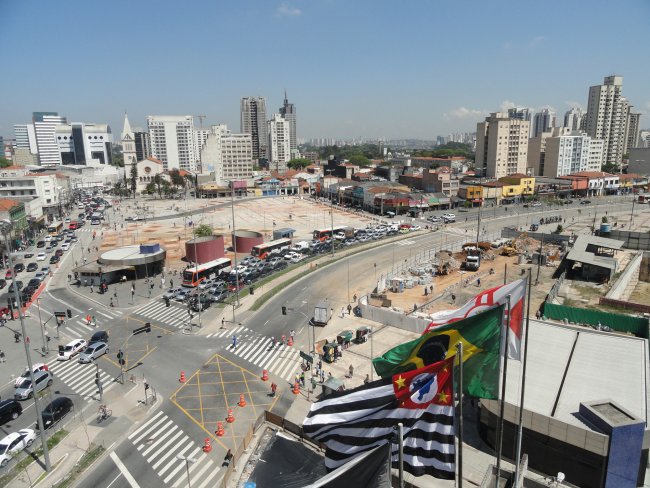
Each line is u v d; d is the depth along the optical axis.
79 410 49.97
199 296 78.38
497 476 24.34
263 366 59.72
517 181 199.00
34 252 125.38
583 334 50.75
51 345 67.06
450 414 19.97
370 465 18.69
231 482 37.34
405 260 109.31
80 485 38.59
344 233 139.50
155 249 103.06
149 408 50.16
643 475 35.41
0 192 168.00
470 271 99.38
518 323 24.02
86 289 92.88
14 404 48.59
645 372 42.97
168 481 38.94
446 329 22.92
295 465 38.94
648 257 102.25
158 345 66.38
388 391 21.09
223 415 48.62
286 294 88.19
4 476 39.44
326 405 21.73
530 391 40.22
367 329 66.50
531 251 109.88
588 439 33.94
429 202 177.25
